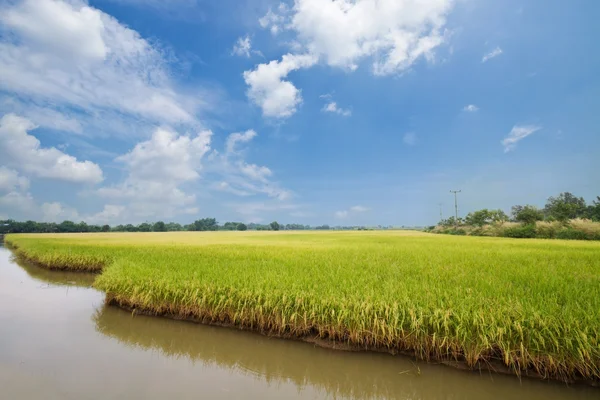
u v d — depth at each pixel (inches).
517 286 308.8
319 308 275.1
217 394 200.4
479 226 2247.8
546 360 210.8
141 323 332.8
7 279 602.2
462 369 225.8
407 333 245.9
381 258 527.8
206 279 348.5
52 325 328.8
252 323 306.0
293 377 227.6
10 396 187.8
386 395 205.5
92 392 196.7
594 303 239.6
